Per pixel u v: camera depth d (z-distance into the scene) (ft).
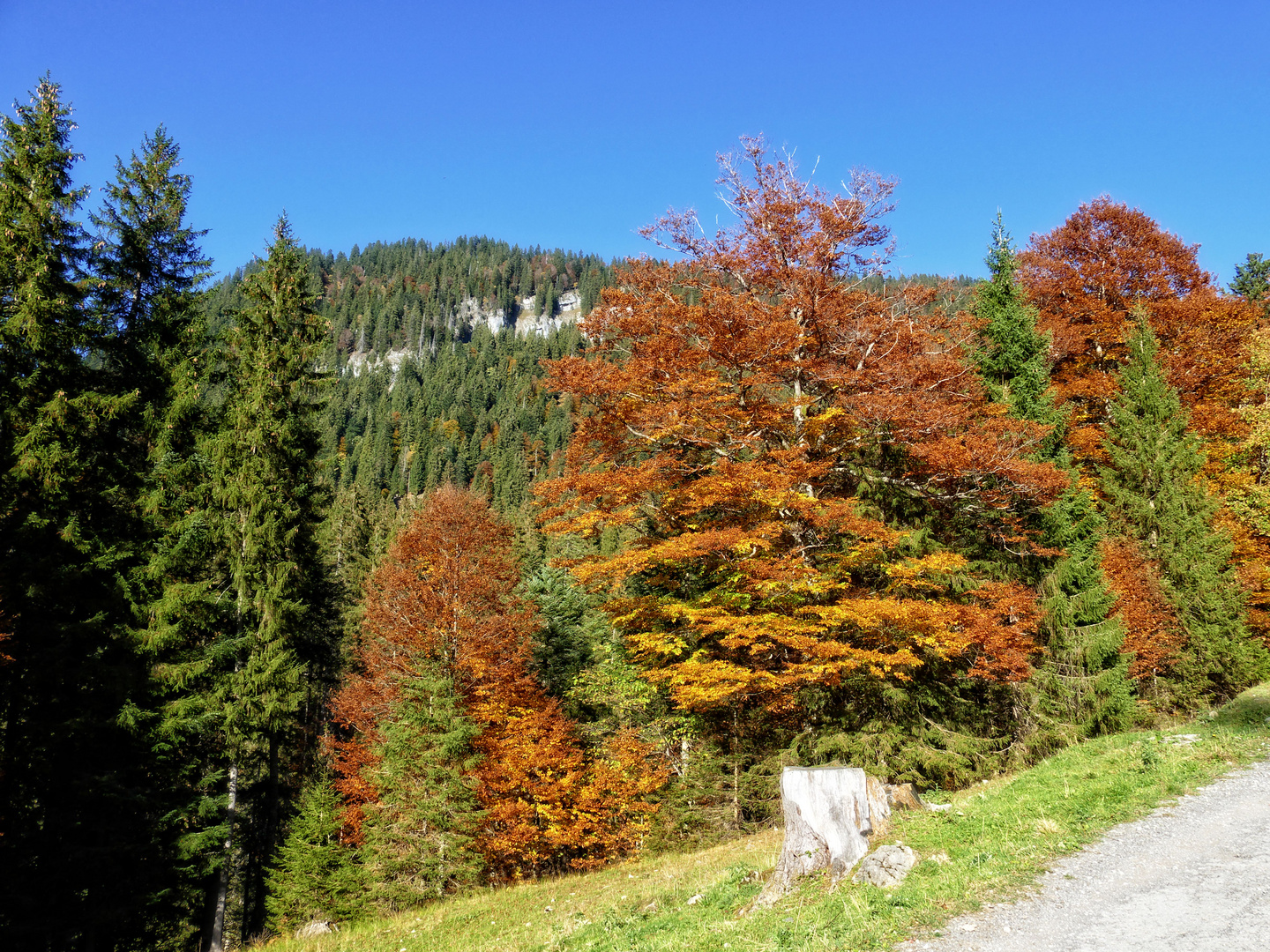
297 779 89.86
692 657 59.72
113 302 69.21
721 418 62.08
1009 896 24.79
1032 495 63.21
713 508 63.98
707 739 74.08
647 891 41.22
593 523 61.00
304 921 64.95
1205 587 74.28
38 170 58.80
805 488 61.05
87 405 58.13
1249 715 44.91
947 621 55.52
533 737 78.18
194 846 60.08
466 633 78.48
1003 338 80.23
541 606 102.63
